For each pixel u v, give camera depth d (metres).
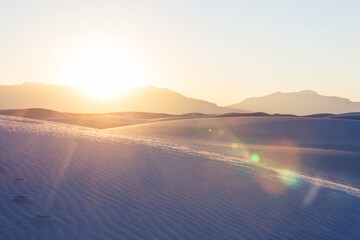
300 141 39.44
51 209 6.71
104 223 6.46
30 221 6.10
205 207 8.16
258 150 30.84
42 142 12.12
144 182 9.27
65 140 13.36
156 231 6.48
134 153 12.79
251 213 8.28
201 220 7.36
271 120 50.31
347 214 9.61
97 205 7.22
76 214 6.65
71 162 9.92
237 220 7.69
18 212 6.37
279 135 42.25
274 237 7.10
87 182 8.48
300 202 9.91
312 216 8.84
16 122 18.83
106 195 7.85
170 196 8.54
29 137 12.81
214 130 45.53
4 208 6.45
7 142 11.28
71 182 8.30
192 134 43.69
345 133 42.06
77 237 5.79
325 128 44.50
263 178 12.35
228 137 41.78
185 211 7.71
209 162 13.75
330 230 8.05
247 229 7.27
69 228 6.06
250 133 43.59
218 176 11.34
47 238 5.63
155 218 7.06
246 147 33.25
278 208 9.00
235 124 48.62
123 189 8.42
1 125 15.60
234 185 10.53
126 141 16.59
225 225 7.30
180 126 48.91
